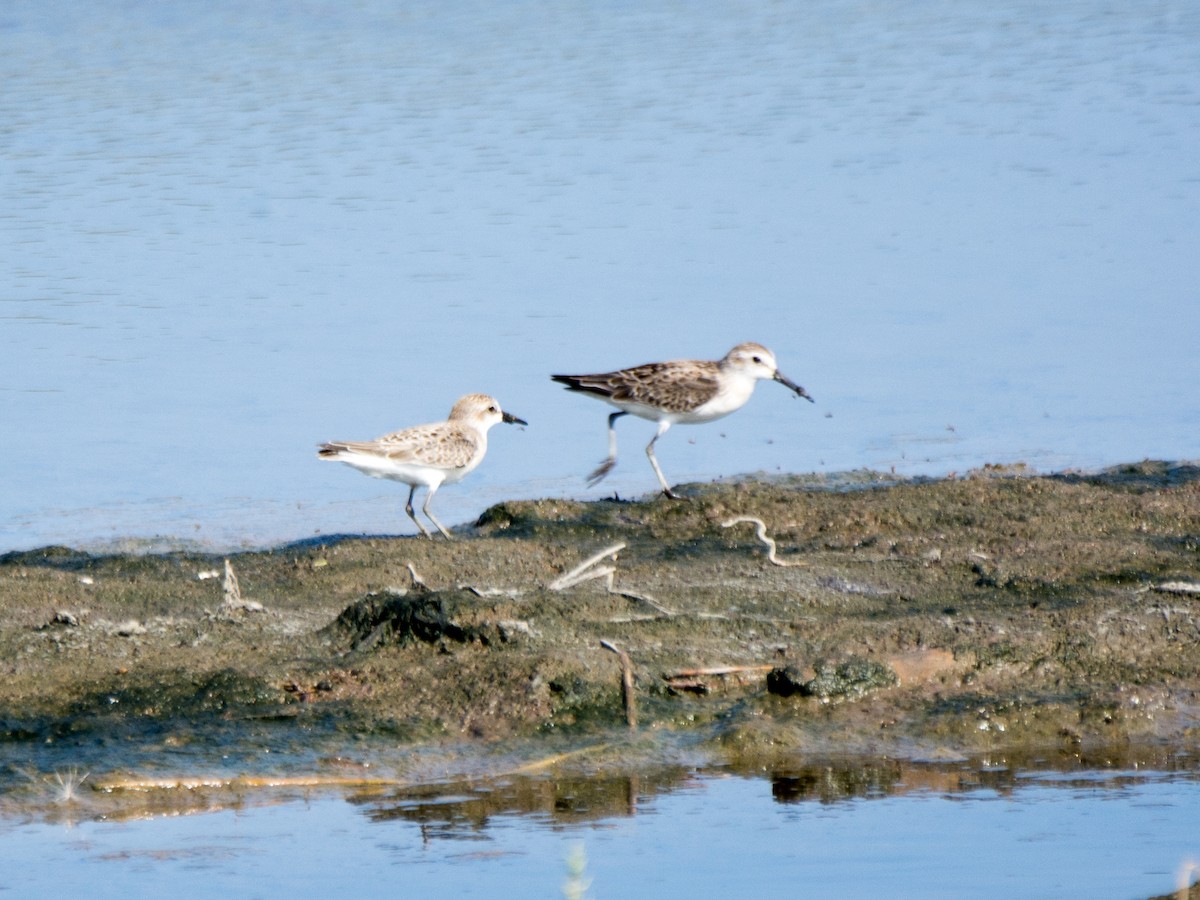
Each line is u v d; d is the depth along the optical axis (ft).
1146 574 43.47
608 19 137.69
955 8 146.61
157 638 39.11
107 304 76.02
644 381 55.72
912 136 105.50
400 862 30.40
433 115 107.24
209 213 88.69
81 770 33.24
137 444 60.95
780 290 78.38
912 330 73.46
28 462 58.85
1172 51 127.75
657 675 37.47
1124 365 68.85
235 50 121.70
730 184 95.30
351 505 55.47
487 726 35.40
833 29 137.28
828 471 57.41
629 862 30.50
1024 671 38.27
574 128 106.01
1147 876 30.01
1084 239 85.35
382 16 133.69
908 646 38.75
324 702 36.04
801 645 39.01
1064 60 125.90
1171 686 37.73
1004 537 46.70
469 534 50.37
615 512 50.75
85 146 98.78
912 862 30.58
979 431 62.18
